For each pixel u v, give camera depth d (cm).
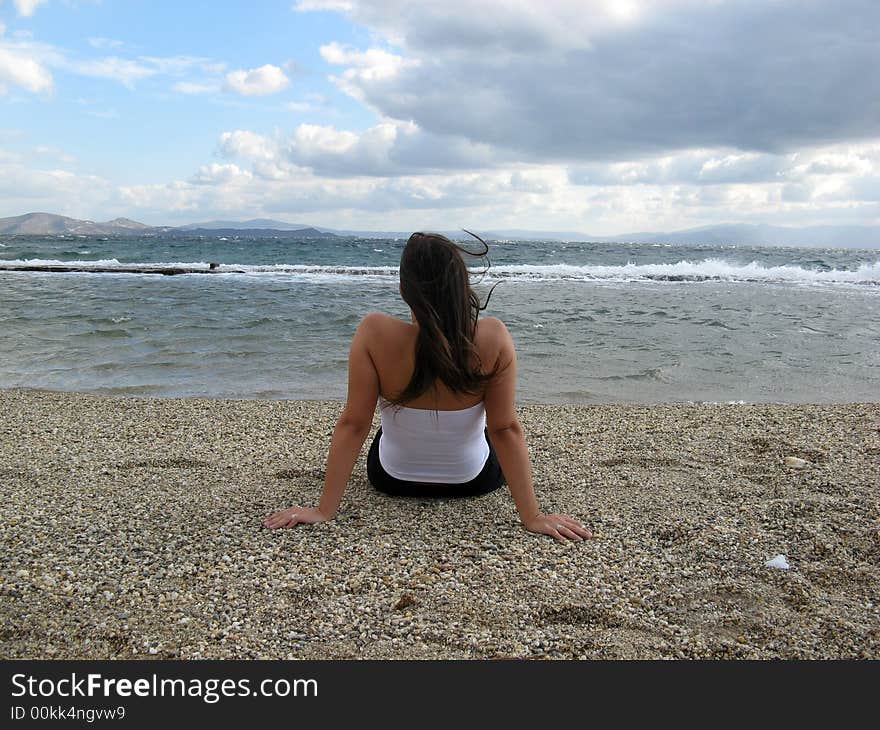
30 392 666
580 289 1977
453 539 298
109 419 549
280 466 415
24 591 247
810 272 2631
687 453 440
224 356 897
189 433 505
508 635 227
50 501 340
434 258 286
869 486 367
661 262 3753
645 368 834
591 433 500
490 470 344
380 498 347
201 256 4059
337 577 262
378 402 336
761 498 350
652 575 267
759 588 257
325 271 2630
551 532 302
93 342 975
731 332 1134
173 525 309
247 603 243
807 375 804
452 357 288
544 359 891
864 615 239
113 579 257
